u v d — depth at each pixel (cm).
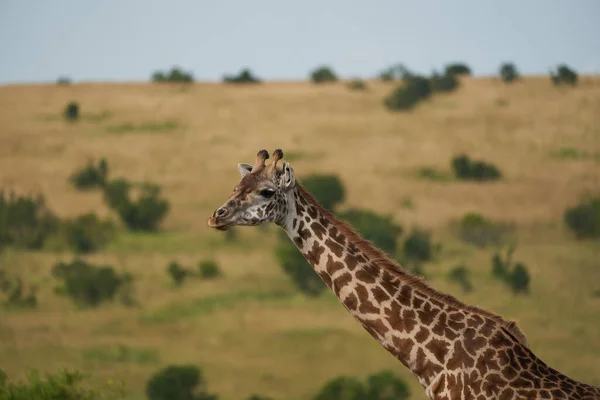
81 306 7762
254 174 1377
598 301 7906
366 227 9569
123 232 10094
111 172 12431
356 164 12838
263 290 8188
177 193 11544
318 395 5306
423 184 12044
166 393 5500
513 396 1287
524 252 9500
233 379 6078
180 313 7575
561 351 6562
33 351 6581
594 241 9925
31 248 9581
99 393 2014
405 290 1377
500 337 1334
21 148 13212
